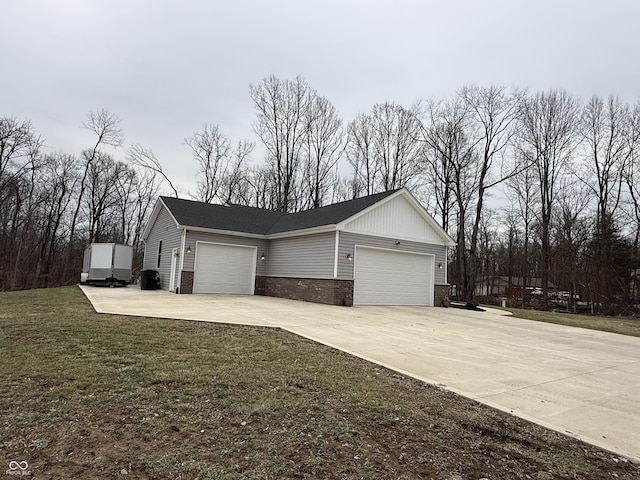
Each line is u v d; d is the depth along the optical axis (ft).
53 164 103.55
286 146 102.47
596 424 13.53
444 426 12.32
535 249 110.11
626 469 10.32
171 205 61.52
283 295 56.90
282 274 57.88
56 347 18.72
